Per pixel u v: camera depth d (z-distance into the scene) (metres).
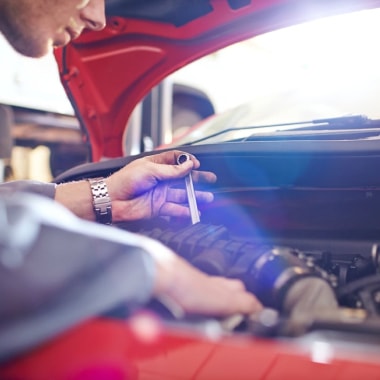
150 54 1.38
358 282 0.59
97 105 1.51
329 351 0.40
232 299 0.50
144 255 0.43
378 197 0.86
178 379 0.41
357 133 0.90
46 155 3.52
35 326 0.36
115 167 1.05
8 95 3.05
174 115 3.66
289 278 0.54
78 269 0.39
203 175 0.94
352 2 1.11
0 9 0.95
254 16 1.21
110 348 0.40
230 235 0.95
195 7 1.22
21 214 0.37
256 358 0.41
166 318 0.47
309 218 0.91
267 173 0.89
